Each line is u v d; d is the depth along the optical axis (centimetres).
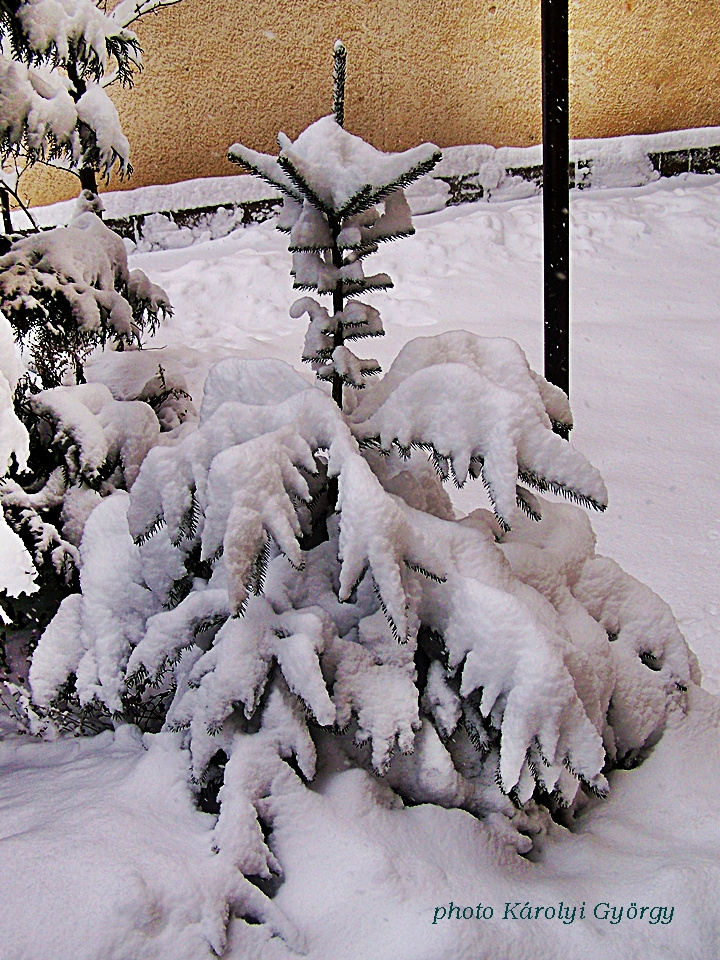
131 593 245
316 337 240
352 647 214
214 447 212
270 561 226
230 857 191
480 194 1062
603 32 1053
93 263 394
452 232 951
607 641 237
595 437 579
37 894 179
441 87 1043
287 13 996
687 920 190
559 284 475
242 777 202
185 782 216
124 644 244
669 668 251
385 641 216
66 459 296
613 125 1095
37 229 413
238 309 823
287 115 1034
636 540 455
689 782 230
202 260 909
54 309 369
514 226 959
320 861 195
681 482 514
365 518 195
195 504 211
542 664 195
